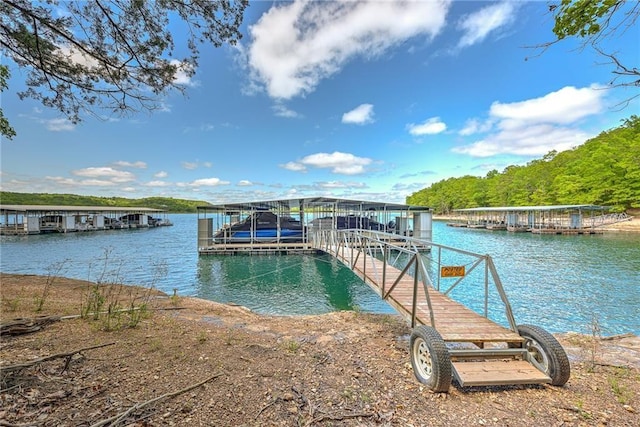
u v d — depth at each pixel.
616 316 7.10
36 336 3.45
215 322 4.74
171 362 2.99
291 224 21.03
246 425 2.07
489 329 3.41
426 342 2.75
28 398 2.20
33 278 8.24
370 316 5.55
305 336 4.21
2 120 4.46
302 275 11.91
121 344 3.36
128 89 3.84
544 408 2.39
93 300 4.88
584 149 40.19
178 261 14.93
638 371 3.14
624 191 29.98
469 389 2.70
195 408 2.23
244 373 2.85
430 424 2.17
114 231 34.28
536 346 2.97
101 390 2.40
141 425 1.98
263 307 8.00
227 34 3.61
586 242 21.50
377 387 2.71
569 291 9.27
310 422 2.14
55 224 31.38
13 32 3.10
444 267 4.17
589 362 3.41
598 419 2.24
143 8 3.24
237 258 15.54
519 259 14.98
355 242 8.85
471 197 57.84
